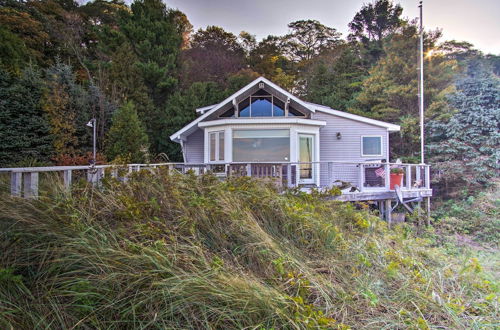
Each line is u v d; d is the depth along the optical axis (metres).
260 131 10.59
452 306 2.83
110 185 3.61
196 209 3.42
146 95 19.09
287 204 4.16
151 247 2.60
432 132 16.50
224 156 10.68
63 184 3.38
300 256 3.36
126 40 20.55
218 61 26.33
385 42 26.53
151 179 3.95
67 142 13.20
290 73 28.84
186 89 21.69
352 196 7.89
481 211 11.35
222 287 2.36
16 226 2.49
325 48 31.61
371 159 11.84
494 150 14.02
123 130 13.18
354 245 3.86
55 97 12.99
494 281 3.92
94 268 2.33
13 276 2.09
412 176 10.91
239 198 4.08
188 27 28.28
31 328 1.92
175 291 2.20
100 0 25.94
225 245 3.19
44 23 19.47
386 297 2.93
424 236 7.96
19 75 12.70
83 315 2.08
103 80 17.64
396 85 20.09
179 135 11.93
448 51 25.56
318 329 2.19
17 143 11.37
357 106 21.34
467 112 15.58
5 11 17.33
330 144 11.98
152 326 2.11
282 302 2.36
